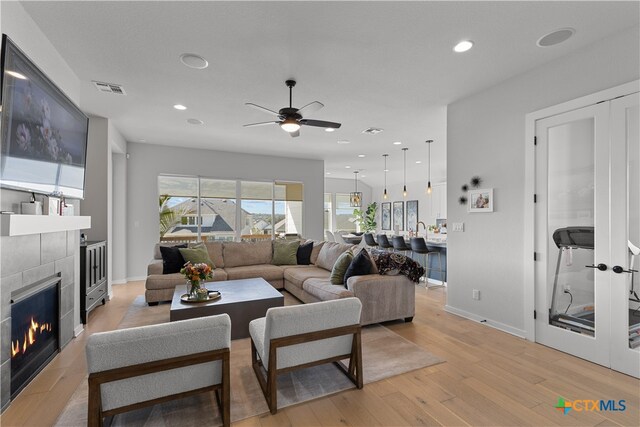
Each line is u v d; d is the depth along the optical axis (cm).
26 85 204
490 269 342
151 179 607
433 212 1004
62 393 213
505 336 313
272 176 729
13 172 193
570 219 273
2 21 187
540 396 208
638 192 234
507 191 323
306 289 405
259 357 237
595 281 255
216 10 212
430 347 288
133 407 160
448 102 386
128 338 152
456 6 209
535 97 298
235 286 377
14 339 210
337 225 1178
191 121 461
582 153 263
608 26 231
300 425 180
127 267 583
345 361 260
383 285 347
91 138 440
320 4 206
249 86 338
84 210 438
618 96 238
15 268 204
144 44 254
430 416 187
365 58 279
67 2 204
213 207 668
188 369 170
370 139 573
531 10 213
